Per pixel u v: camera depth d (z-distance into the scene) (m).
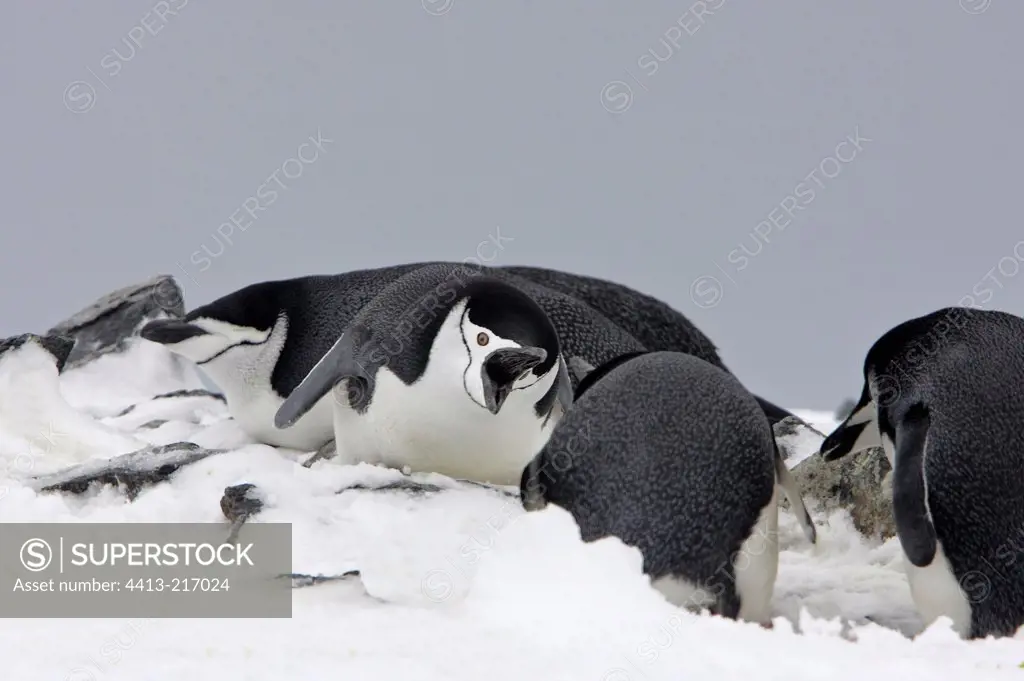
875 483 26.38
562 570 19.81
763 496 19.72
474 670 17.39
